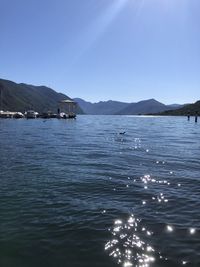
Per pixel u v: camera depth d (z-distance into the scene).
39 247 11.12
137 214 14.52
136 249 11.07
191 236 12.20
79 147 40.94
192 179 21.98
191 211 15.07
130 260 10.32
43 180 20.97
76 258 10.40
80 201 16.42
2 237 11.84
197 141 52.41
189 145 45.47
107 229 12.76
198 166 27.38
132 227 13.01
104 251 10.90
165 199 17.00
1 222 13.33
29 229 12.63
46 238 11.85
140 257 10.51
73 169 25.09
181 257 10.53
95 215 14.32
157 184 20.44
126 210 15.05
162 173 23.95
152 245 11.39
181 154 35.28
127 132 76.00
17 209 14.96
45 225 13.06
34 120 155.00
